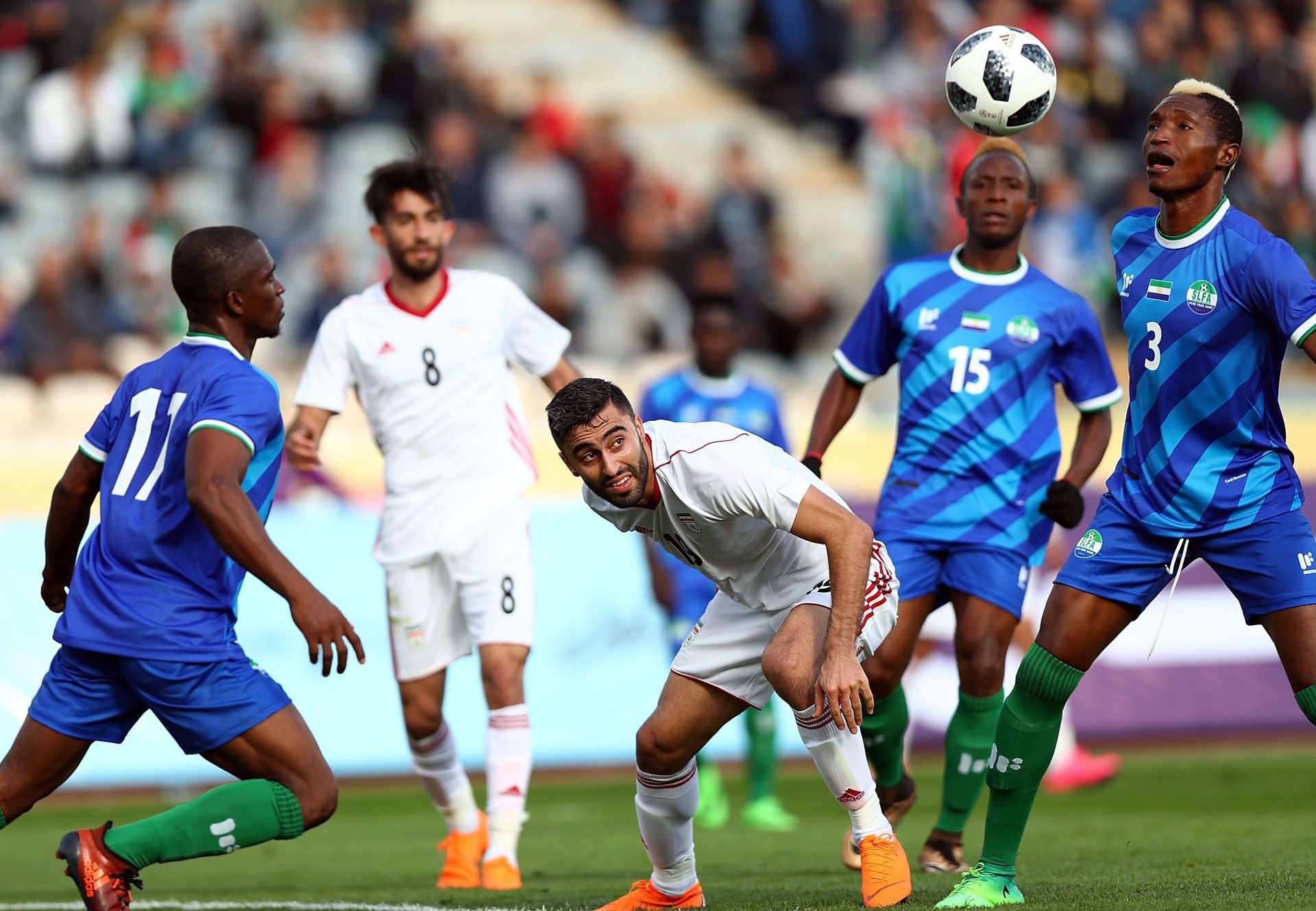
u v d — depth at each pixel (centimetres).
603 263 5703
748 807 3073
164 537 1478
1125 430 1673
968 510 2116
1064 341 2158
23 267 5644
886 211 5678
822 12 6662
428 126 5922
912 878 2014
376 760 3700
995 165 2155
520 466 2338
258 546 1411
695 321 3188
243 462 1448
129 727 1544
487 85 6109
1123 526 1634
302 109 5894
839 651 1499
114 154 5912
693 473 1525
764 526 1611
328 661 1422
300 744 1484
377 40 6162
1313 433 4753
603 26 7019
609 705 3862
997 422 2128
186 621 1468
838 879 2091
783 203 6425
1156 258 1636
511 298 2372
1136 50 6269
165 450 1492
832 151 6600
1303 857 2075
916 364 2164
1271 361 1598
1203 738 4081
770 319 5497
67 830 3173
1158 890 1706
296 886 2241
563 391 1512
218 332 1552
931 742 3997
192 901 2036
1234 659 4122
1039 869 2056
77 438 4591
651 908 1744
